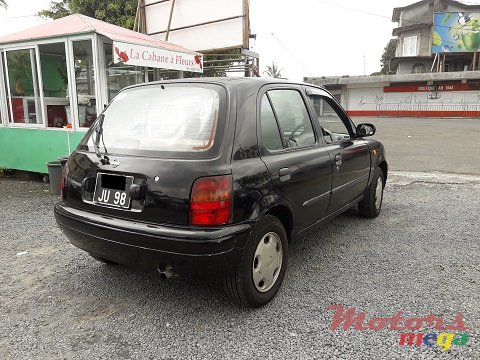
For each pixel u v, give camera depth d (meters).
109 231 2.91
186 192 2.69
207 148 2.82
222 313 3.11
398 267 3.89
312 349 2.66
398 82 35.59
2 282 3.69
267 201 3.01
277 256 3.24
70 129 7.49
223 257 2.71
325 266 3.93
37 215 5.78
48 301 3.35
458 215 5.61
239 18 10.81
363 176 4.82
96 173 3.12
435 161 10.53
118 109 3.47
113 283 3.64
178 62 8.45
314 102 4.12
